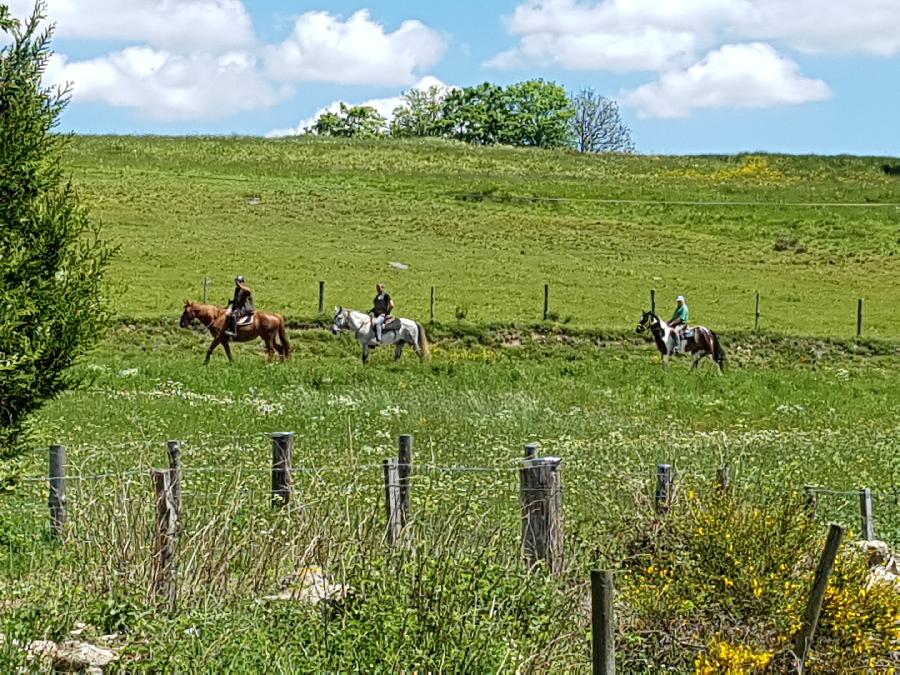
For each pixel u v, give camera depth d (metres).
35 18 13.46
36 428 13.63
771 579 9.44
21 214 13.18
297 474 14.94
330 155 91.94
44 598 9.32
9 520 12.38
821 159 102.88
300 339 42.41
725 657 8.78
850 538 10.38
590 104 159.75
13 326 12.48
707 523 9.86
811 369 41.72
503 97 161.62
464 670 8.02
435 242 60.00
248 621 8.95
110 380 28.80
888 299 52.56
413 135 173.38
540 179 84.56
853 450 22.31
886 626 9.40
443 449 20.06
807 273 56.97
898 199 76.75
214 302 45.97
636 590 9.66
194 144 92.25
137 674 8.13
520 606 9.13
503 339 43.69
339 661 8.25
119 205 62.75
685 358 42.72
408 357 40.66
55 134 13.64
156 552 9.87
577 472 16.05
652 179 90.81
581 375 34.50
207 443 19.06
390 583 8.91
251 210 64.44
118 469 13.91
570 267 56.00
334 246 57.78
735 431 26.06
